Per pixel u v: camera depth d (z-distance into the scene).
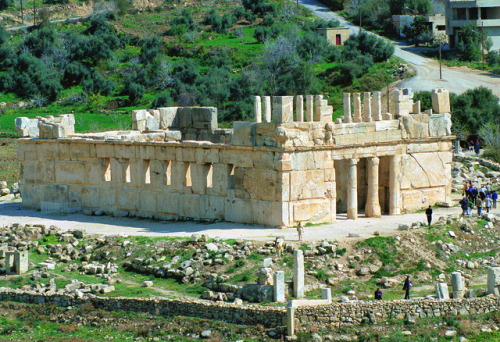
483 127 105.19
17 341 50.28
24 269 60.38
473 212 68.62
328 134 65.56
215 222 67.88
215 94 144.75
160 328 51.03
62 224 70.69
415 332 49.78
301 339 48.50
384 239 60.03
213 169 68.19
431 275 57.75
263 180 65.06
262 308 50.12
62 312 54.00
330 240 59.47
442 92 72.94
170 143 70.00
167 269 58.44
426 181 71.44
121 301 53.59
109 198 74.12
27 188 78.38
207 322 50.81
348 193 67.75
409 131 70.50
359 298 53.06
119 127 134.25
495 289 53.00
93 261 62.09
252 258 57.84
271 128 64.12
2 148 124.62
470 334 49.91
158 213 71.56
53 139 76.50
